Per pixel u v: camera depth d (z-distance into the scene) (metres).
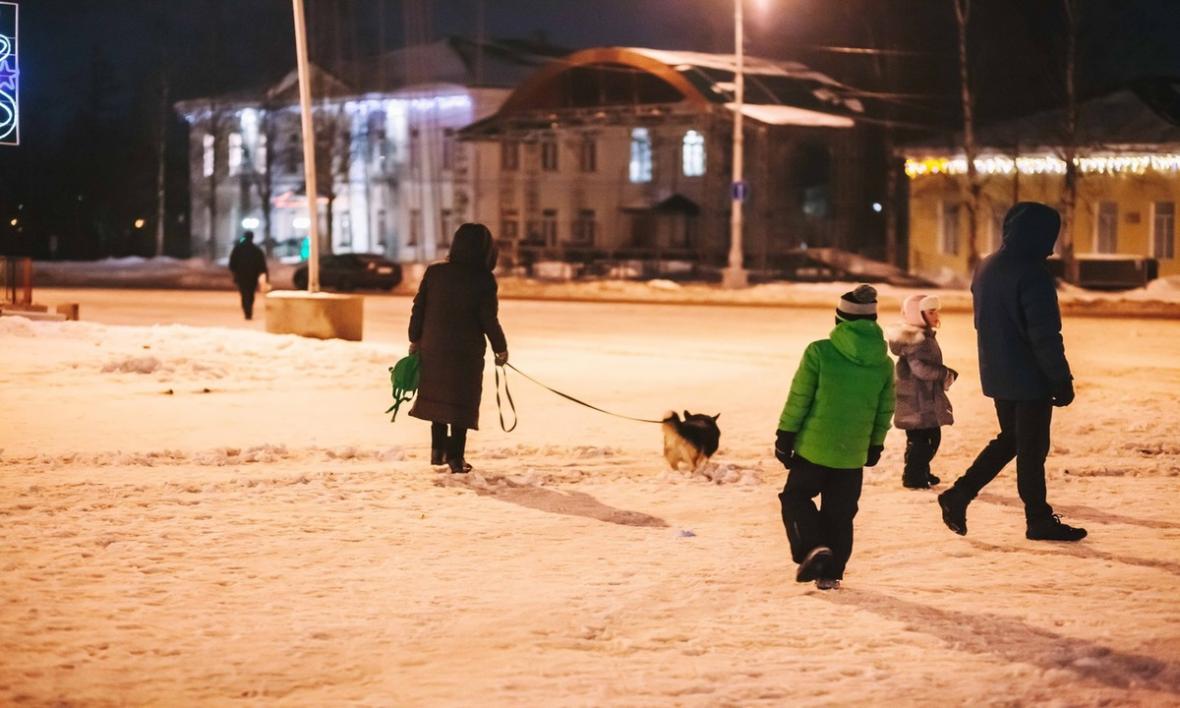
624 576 8.08
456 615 7.14
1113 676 6.21
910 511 10.27
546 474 11.53
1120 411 16.14
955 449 13.47
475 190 73.94
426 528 9.38
